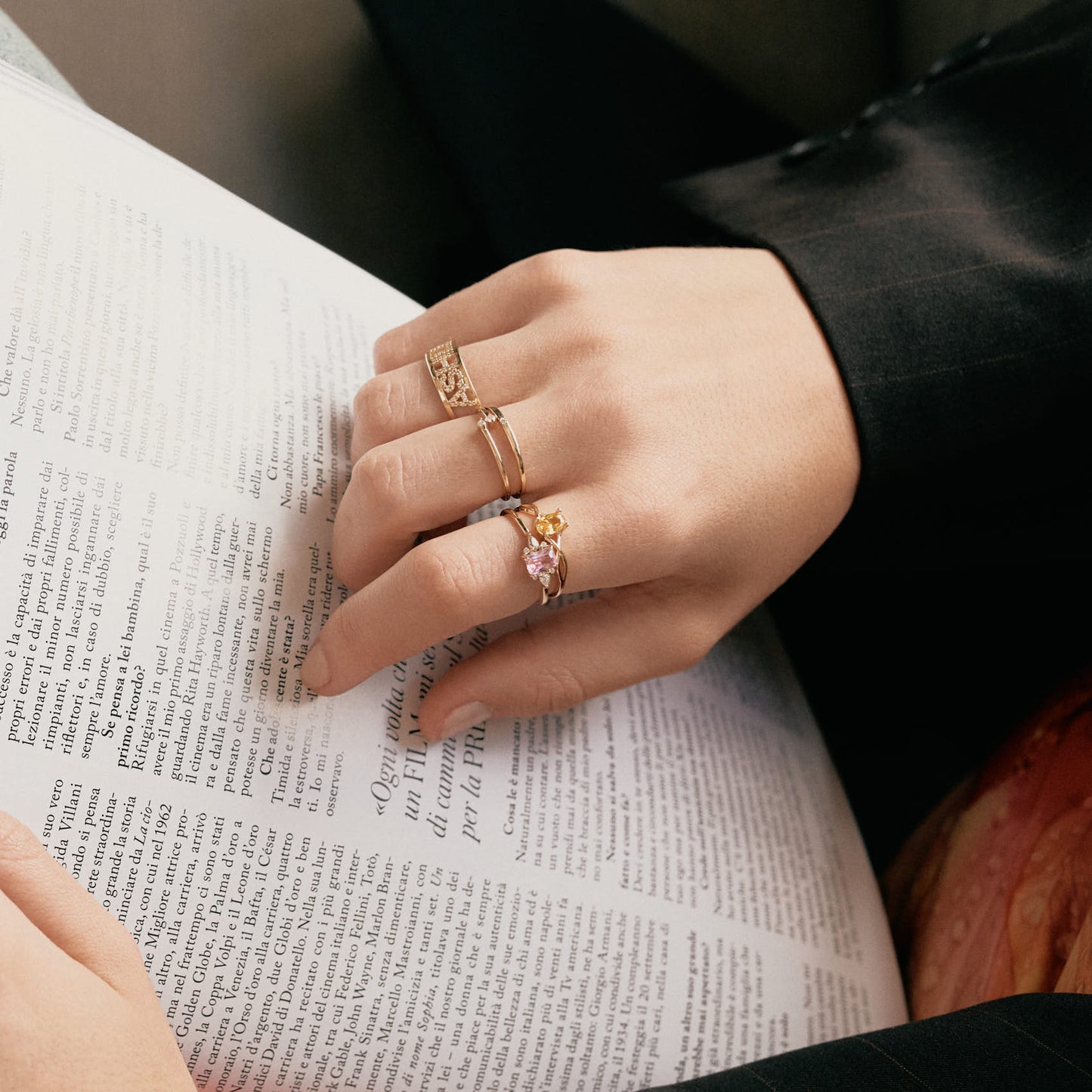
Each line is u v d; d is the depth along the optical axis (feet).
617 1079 1.50
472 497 1.47
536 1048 1.48
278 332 1.54
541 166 1.98
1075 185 1.63
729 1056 1.54
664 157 2.03
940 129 1.74
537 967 1.48
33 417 1.40
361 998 1.43
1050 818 1.58
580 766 1.55
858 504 1.62
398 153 2.12
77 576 1.39
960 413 1.59
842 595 1.84
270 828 1.41
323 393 1.54
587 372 1.50
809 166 1.77
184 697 1.40
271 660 1.44
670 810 1.58
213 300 1.51
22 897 1.30
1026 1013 1.42
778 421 1.55
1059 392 1.59
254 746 1.42
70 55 1.90
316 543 1.48
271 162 2.00
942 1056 1.40
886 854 1.83
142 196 1.52
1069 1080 1.37
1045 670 1.77
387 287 1.65
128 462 1.42
